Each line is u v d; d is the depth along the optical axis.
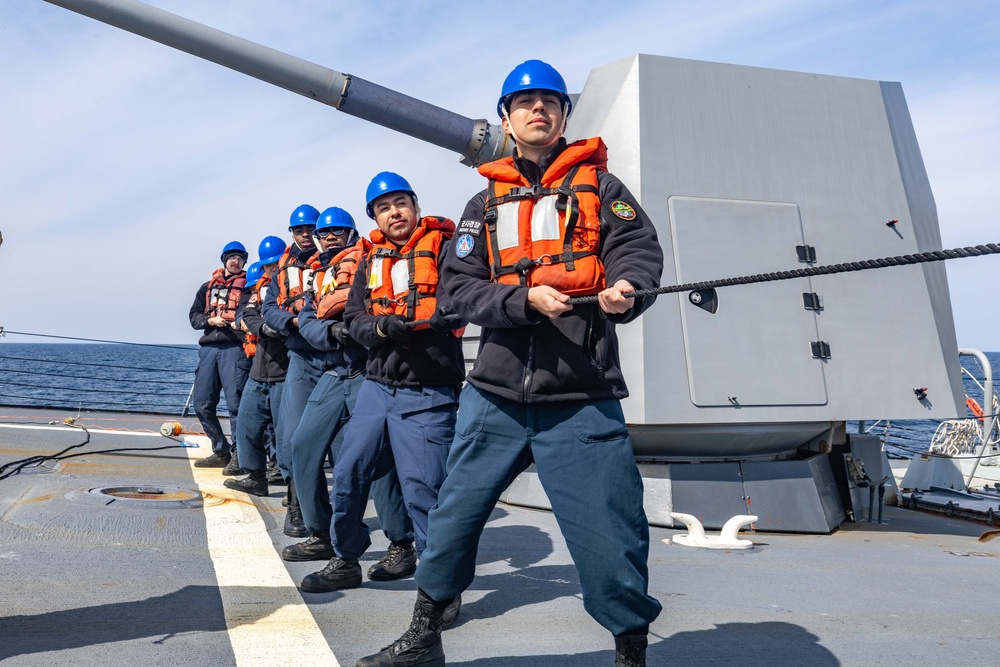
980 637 2.99
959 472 7.10
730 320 5.02
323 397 3.96
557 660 2.62
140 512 4.55
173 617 2.88
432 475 3.38
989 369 7.33
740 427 5.00
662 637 2.88
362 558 4.12
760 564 4.09
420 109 5.53
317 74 5.32
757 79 5.50
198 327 7.19
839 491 5.60
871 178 5.61
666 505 5.00
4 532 3.87
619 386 2.14
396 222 3.60
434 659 2.37
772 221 5.25
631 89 5.21
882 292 5.41
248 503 5.25
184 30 5.09
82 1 4.93
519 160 2.30
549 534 4.71
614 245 2.12
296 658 2.54
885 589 3.65
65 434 8.15
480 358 2.24
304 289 4.66
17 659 2.38
